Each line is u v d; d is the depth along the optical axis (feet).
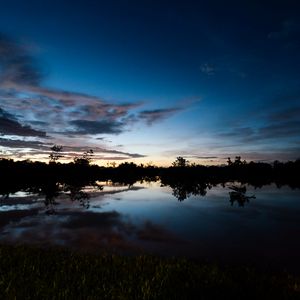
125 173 420.36
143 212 90.79
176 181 284.00
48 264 34.53
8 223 72.08
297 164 393.91
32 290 26.71
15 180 234.38
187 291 28.37
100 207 99.66
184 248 52.65
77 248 51.29
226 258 47.26
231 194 145.89
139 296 26.61
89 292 27.37
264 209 99.96
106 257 39.55
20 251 39.27
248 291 29.43
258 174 401.70
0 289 26.40
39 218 78.69
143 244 54.70
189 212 92.12
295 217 85.05
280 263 45.16
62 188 173.58
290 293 29.27
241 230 67.77
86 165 364.38
